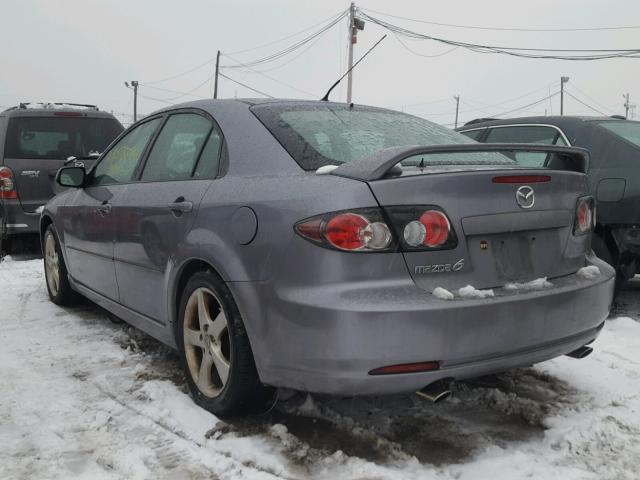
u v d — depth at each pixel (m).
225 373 3.13
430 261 2.66
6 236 8.26
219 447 2.92
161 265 3.59
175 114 4.04
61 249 5.30
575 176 3.19
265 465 2.76
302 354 2.67
